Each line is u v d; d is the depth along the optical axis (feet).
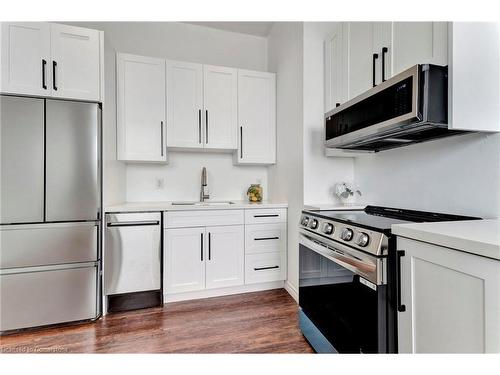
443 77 3.59
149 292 7.19
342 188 6.98
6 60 5.80
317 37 7.30
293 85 7.88
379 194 6.37
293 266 7.85
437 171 4.77
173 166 9.34
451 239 2.55
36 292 6.05
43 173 6.05
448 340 2.62
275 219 8.27
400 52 4.41
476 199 4.07
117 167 7.88
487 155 3.91
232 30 10.04
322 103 7.32
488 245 2.22
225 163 9.91
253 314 6.73
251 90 9.09
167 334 5.79
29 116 5.94
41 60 6.05
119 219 6.89
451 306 2.59
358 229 3.93
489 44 3.69
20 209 5.90
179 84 8.30
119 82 7.72
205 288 7.64
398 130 4.14
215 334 5.78
